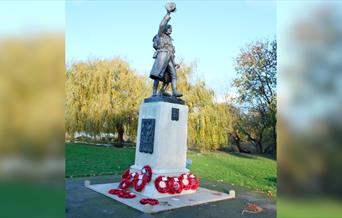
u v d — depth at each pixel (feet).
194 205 19.80
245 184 29.71
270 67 44.83
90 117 43.88
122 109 45.27
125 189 22.80
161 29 24.61
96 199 20.36
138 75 47.21
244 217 17.46
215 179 32.63
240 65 46.85
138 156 24.03
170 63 24.70
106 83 45.14
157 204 19.13
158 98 23.26
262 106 44.34
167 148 22.66
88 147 42.88
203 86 44.32
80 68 44.88
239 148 44.75
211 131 42.50
